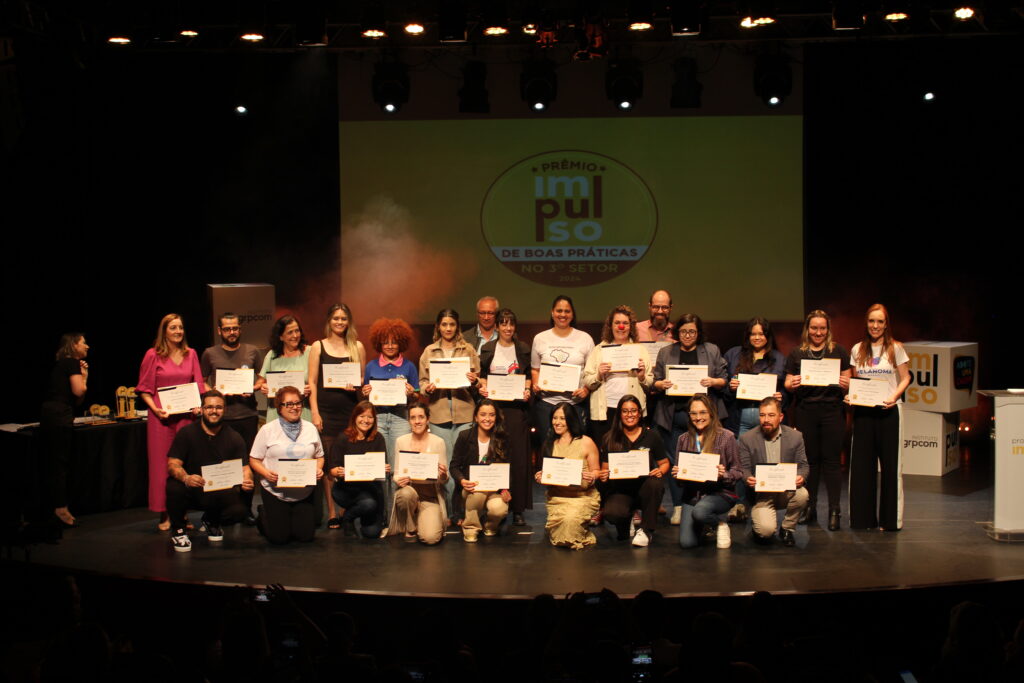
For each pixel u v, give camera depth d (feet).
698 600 17.88
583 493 21.62
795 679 12.52
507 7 28.19
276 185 33.73
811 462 22.80
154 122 33.32
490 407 22.06
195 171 33.65
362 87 33.19
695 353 23.52
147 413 24.00
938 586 18.30
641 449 21.59
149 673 11.66
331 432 23.50
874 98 32.01
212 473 21.50
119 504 25.31
